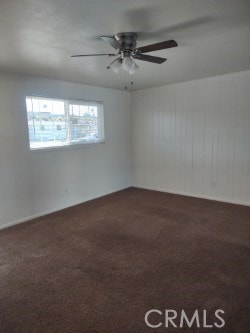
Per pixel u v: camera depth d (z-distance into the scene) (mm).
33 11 1688
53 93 3846
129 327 1654
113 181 5148
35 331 1633
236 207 3990
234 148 4051
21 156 3508
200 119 4355
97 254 2621
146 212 3889
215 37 2250
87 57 2729
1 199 3332
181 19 1867
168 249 2699
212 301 1880
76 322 1702
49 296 1971
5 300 1931
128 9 1694
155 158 5117
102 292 2010
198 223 3396
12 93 3336
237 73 3832
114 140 5066
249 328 1628
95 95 4551
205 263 2404
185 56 2834
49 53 2580
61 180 4098
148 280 2156
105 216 3750
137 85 4566
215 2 1625
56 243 2891
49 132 3908
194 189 4637
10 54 2592
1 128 3254
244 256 2516
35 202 3740
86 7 1650
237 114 3939
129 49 2180
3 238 3039
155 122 4984
